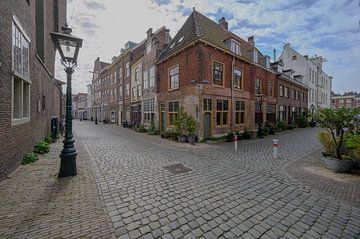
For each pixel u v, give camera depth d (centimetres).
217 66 1455
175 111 1540
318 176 580
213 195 439
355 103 6419
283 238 289
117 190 454
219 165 701
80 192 432
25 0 668
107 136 1530
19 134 609
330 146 704
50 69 1328
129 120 2594
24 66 671
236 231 305
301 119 2564
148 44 1981
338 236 296
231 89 1561
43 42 1081
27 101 724
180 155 859
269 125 1936
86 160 730
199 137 1298
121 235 287
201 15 1631
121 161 726
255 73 1881
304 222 333
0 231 285
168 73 1616
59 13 1546
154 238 283
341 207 388
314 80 3453
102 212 351
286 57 3372
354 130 652
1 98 466
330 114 639
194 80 1314
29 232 285
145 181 520
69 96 543
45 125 1147
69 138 540
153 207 376
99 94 4219
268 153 920
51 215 333
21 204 368
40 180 496
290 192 461
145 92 2052
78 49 547
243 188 484
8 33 512
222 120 1480
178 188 476
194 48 1327
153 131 1703
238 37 1994
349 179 553
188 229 307
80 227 302
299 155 874
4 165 488
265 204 399
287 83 2533
